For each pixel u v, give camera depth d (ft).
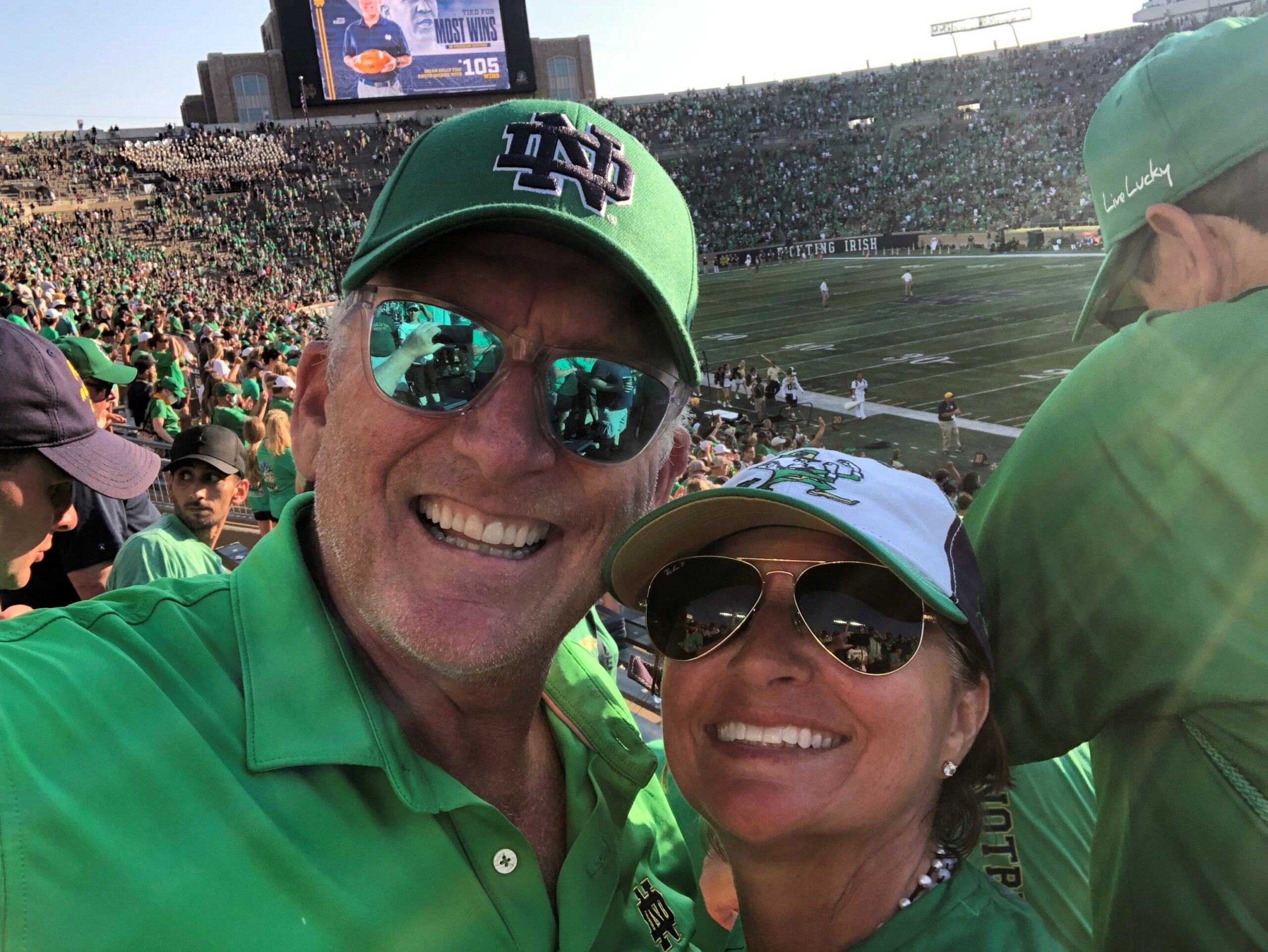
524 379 1.63
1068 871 2.20
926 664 1.67
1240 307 1.60
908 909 1.69
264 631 1.58
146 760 1.39
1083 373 1.81
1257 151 1.60
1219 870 1.66
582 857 1.85
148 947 1.30
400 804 1.56
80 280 35.65
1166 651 1.67
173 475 4.52
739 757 1.72
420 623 1.63
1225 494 1.58
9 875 1.27
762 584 1.73
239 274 50.88
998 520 1.93
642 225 1.68
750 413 27.37
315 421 1.90
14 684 1.39
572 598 1.77
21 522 2.69
